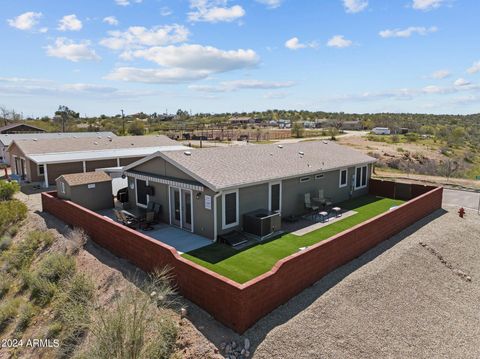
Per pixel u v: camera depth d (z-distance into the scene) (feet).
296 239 50.47
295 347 28.50
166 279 36.73
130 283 38.68
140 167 62.34
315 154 75.41
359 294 36.42
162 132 282.56
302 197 64.49
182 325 31.07
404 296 38.45
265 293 31.42
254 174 55.26
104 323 27.12
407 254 46.98
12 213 66.59
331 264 40.32
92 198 67.10
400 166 139.44
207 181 47.98
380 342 31.12
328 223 58.85
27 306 40.29
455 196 86.33
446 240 54.29
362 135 268.21
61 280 43.34
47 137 140.05
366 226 46.37
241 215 52.75
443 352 31.99
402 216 56.65
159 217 59.11
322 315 32.32
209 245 47.80
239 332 29.73
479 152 197.77
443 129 295.48
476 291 43.75
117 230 46.14
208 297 32.35
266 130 316.81
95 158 100.27
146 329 29.53
